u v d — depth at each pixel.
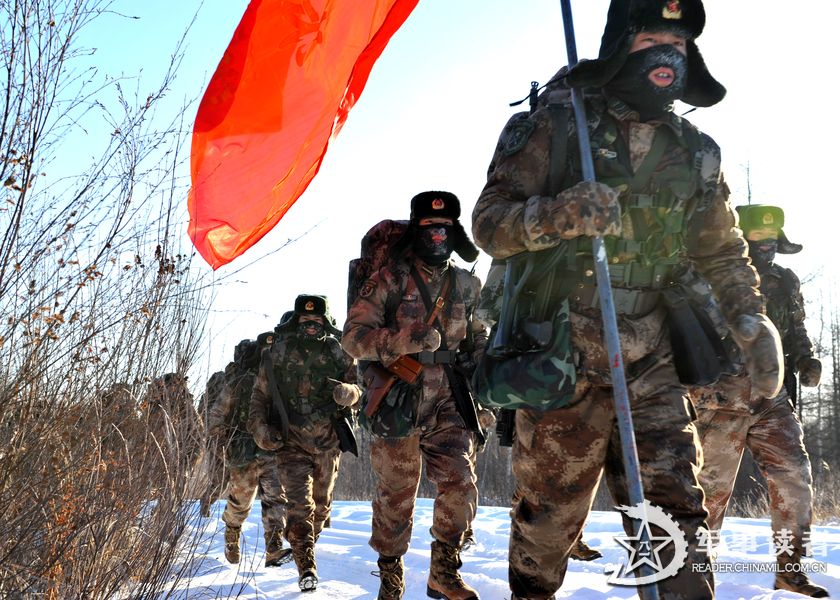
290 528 6.94
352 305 5.75
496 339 3.46
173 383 4.69
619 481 3.46
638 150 3.40
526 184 3.46
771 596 5.07
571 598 5.46
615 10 3.45
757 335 3.44
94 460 4.32
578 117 3.36
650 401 3.37
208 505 4.89
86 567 4.20
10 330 4.14
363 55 6.77
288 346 7.58
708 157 3.45
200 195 7.05
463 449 5.46
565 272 3.37
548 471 3.45
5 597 3.87
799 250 6.58
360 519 12.30
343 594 6.58
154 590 4.38
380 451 5.55
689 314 3.41
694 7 3.33
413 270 5.61
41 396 4.27
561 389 3.28
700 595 3.14
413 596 6.21
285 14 6.85
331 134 7.00
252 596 6.16
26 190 4.03
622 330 3.37
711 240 3.57
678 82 3.38
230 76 6.95
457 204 5.59
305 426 7.43
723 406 5.64
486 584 6.20
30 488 4.08
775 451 5.76
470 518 5.39
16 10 4.00
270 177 7.14
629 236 3.37
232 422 8.37
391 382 5.48
